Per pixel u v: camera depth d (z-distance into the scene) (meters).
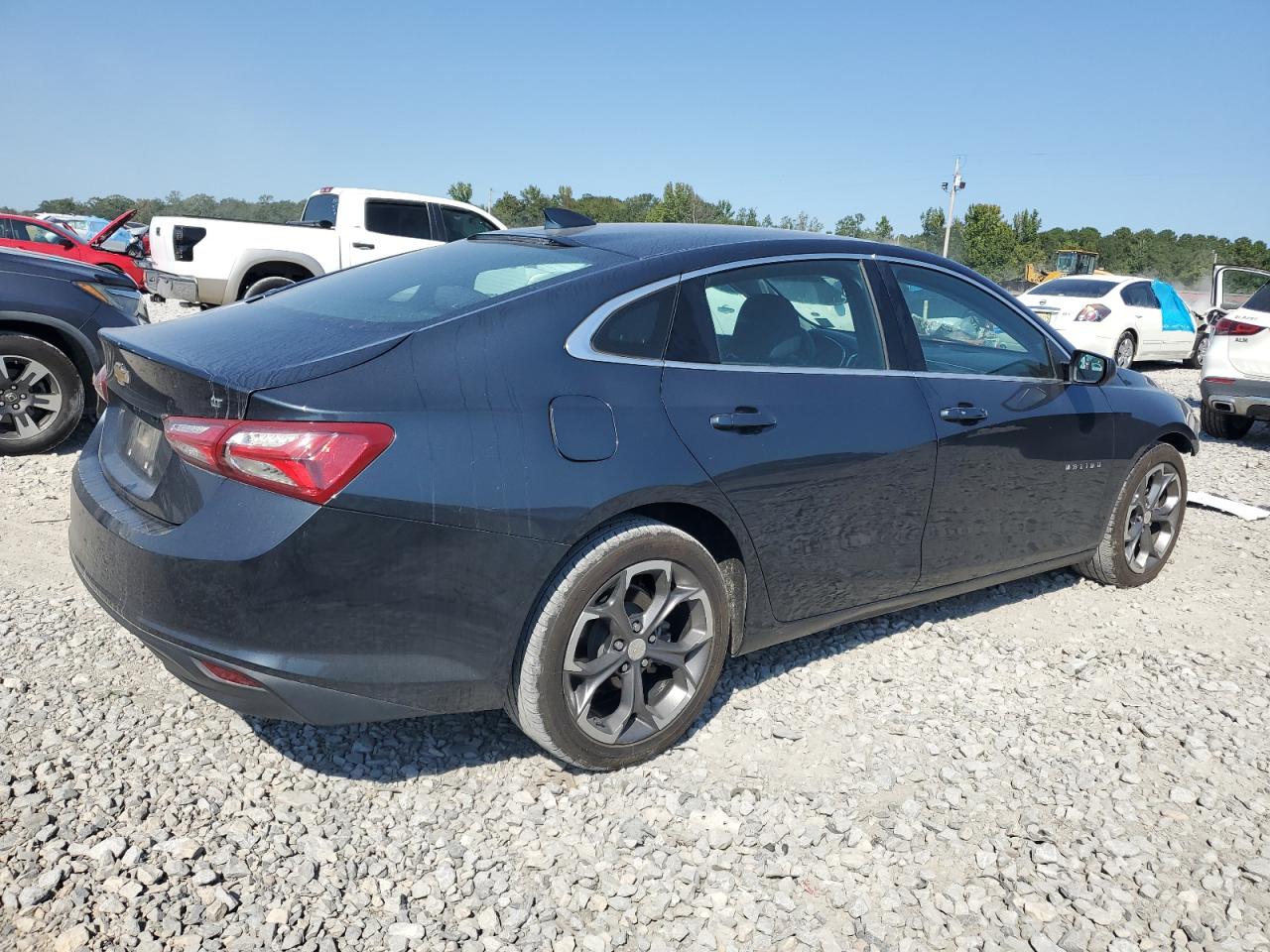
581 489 2.62
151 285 12.00
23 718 2.97
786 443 3.06
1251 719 3.43
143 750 2.87
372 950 2.20
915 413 3.44
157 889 2.31
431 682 2.54
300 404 2.33
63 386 5.89
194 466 2.43
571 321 2.78
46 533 4.59
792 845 2.65
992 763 3.09
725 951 2.27
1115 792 2.95
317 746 2.97
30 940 2.11
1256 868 2.61
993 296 3.95
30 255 5.93
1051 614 4.36
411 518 2.41
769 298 3.21
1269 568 5.09
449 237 13.20
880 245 3.64
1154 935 2.37
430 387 2.50
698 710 3.06
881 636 4.02
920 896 2.47
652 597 2.92
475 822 2.67
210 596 2.35
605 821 2.70
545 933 2.29
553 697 2.69
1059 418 3.99
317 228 12.27
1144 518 4.63
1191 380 14.05
